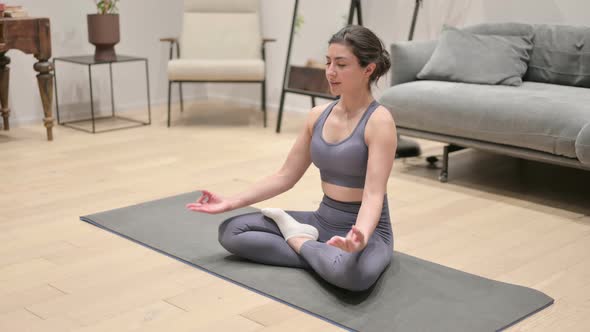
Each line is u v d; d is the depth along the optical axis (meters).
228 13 5.46
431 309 2.17
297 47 5.13
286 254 2.46
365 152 2.29
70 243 2.75
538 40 4.00
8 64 4.81
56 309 2.19
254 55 5.38
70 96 5.30
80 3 5.24
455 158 4.16
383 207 2.40
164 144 4.47
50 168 3.87
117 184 3.57
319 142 2.37
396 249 2.71
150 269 2.50
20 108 5.04
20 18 4.30
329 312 2.14
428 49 4.10
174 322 2.10
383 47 2.34
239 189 3.51
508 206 3.27
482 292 2.29
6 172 3.77
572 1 4.05
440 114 3.59
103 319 2.12
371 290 2.29
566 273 2.49
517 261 2.60
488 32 4.16
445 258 2.62
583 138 3.04
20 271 2.48
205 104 5.91
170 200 3.28
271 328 2.06
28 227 2.93
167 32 5.80
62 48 5.20
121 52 5.54
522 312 2.15
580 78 3.81
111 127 4.99
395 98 3.78
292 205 3.24
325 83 4.75
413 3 4.69
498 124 3.37
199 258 2.58
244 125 5.09
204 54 5.38
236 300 2.25
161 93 5.86
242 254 2.51
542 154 3.28
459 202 3.32
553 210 3.22
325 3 4.94
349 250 1.99
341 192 2.39
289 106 5.55
